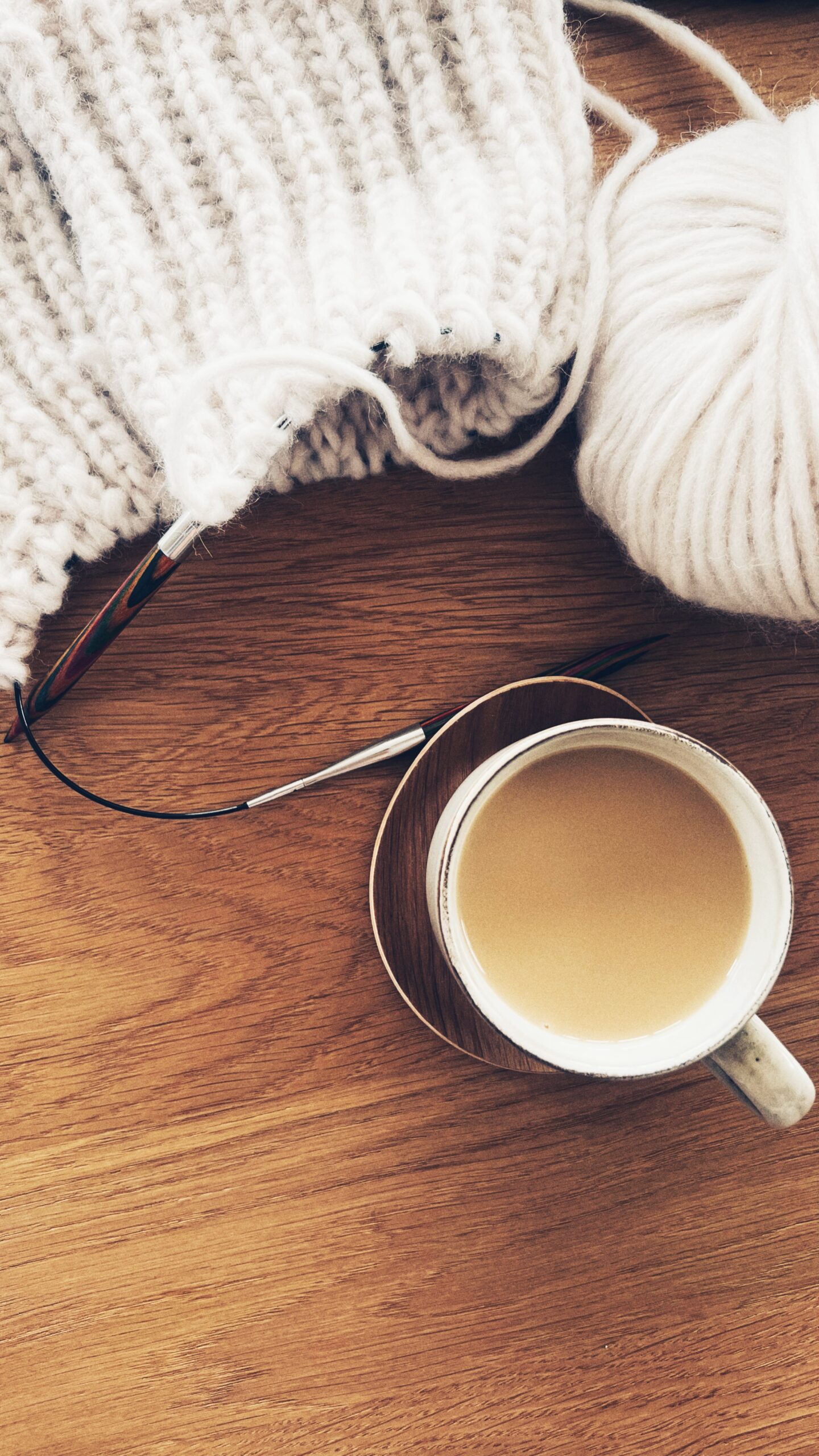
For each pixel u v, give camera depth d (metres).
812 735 0.48
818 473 0.41
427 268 0.43
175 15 0.44
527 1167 0.47
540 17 0.44
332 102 0.45
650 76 0.47
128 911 0.46
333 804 0.47
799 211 0.41
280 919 0.46
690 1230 0.47
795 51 0.47
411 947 0.46
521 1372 0.47
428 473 0.47
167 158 0.44
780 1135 0.47
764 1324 0.47
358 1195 0.46
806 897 0.48
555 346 0.44
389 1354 0.46
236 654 0.47
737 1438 0.47
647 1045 0.42
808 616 0.44
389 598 0.47
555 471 0.47
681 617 0.47
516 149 0.44
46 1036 0.46
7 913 0.46
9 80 0.44
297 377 0.43
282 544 0.47
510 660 0.47
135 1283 0.46
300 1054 0.46
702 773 0.42
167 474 0.43
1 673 0.45
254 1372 0.46
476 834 0.43
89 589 0.47
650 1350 0.47
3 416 0.44
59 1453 0.46
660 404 0.42
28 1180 0.46
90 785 0.46
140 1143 0.46
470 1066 0.47
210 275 0.44
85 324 0.45
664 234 0.43
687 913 0.43
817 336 0.40
